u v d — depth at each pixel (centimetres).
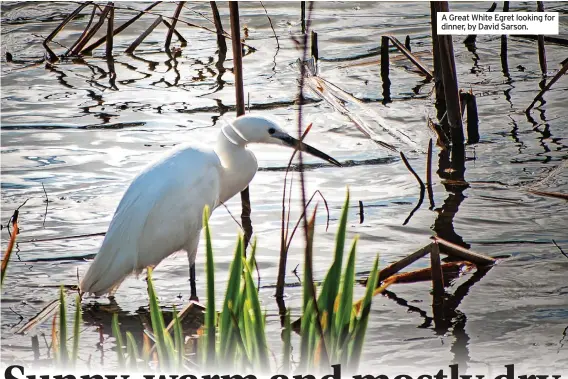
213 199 1024
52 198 1203
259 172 1295
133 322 889
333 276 612
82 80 1783
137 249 952
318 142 1412
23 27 2186
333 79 1767
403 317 868
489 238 1054
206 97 1655
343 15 2284
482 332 835
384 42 1788
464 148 1379
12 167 1311
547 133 1432
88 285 926
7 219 1132
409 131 1462
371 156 1355
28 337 845
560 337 822
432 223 1104
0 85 1739
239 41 1085
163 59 1948
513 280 944
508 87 1689
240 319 616
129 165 1315
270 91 1686
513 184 1229
